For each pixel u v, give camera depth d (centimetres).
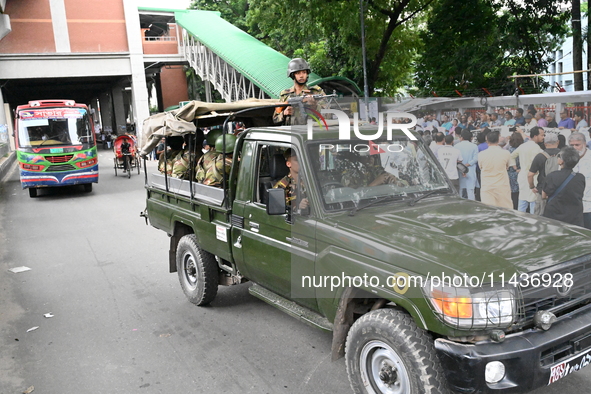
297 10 1559
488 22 1365
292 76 599
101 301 554
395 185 373
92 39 3027
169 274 648
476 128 670
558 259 268
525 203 630
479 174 670
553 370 258
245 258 413
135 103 3173
